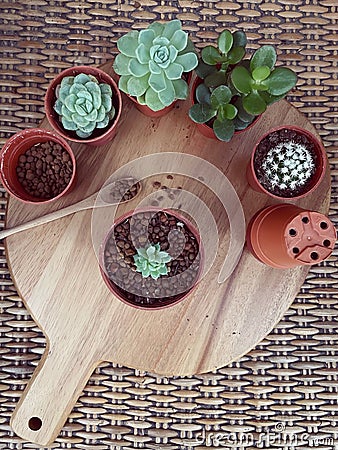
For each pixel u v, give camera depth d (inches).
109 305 15.4
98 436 16.5
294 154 14.6
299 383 16.9
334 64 17.7
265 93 13.9
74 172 14.6
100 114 14.3
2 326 16.6
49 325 15.3
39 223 15.1
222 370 16.7
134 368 15.6
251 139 16.0
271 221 14.2
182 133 16.0
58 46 17.2
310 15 17.8
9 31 17.2
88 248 15.5
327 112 17.5
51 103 14.9
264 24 17.7
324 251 13.0
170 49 13.5
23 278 15.3
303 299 17.1
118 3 17.4
